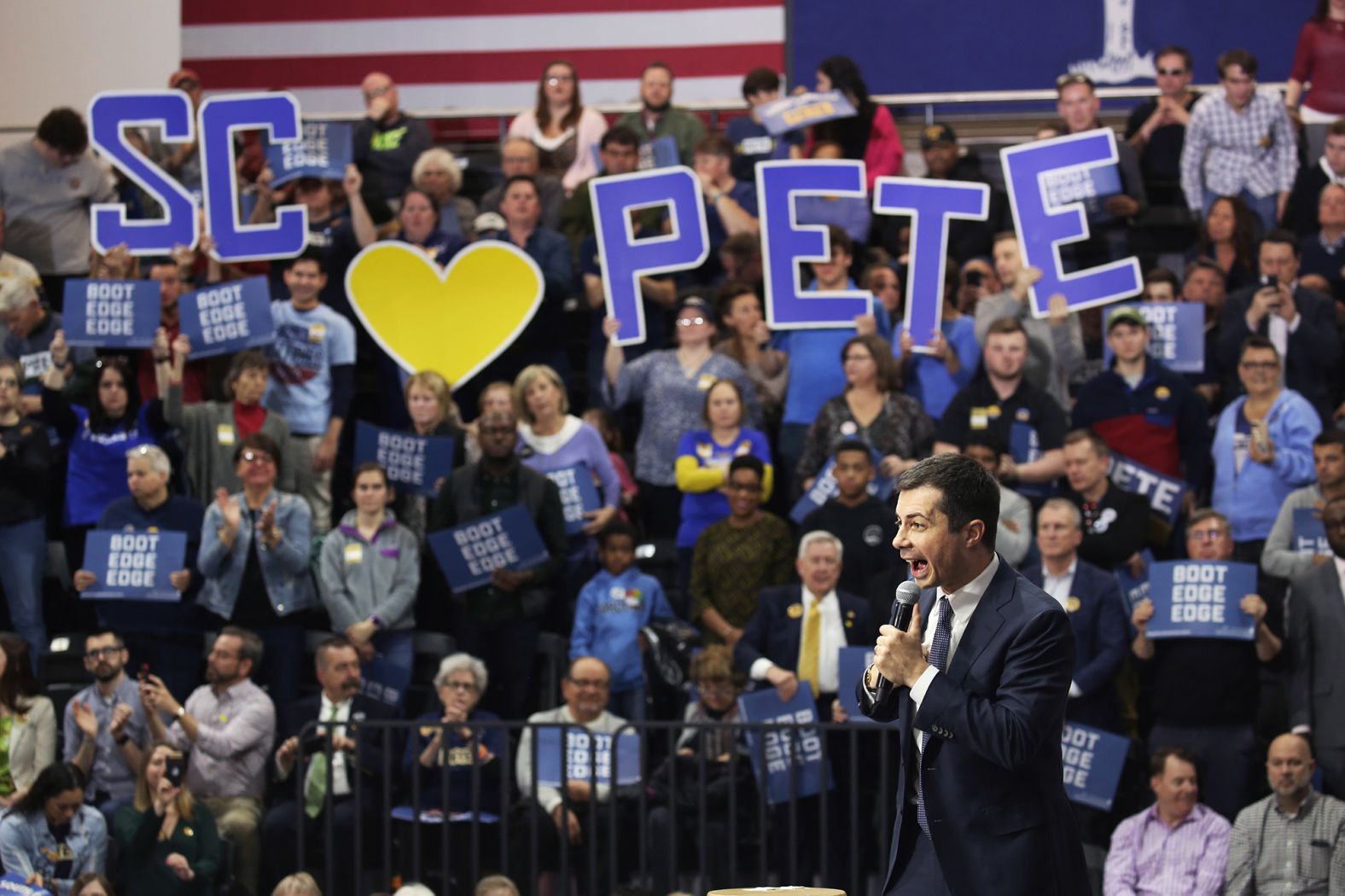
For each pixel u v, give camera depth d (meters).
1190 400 11.09
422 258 12.25
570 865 9.39
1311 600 9.42
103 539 10.44
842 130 13.26
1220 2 15.16
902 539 4.84
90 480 11.50
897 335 12.26
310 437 11.75
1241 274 12.55
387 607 10.46
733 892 5.07
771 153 13.68
